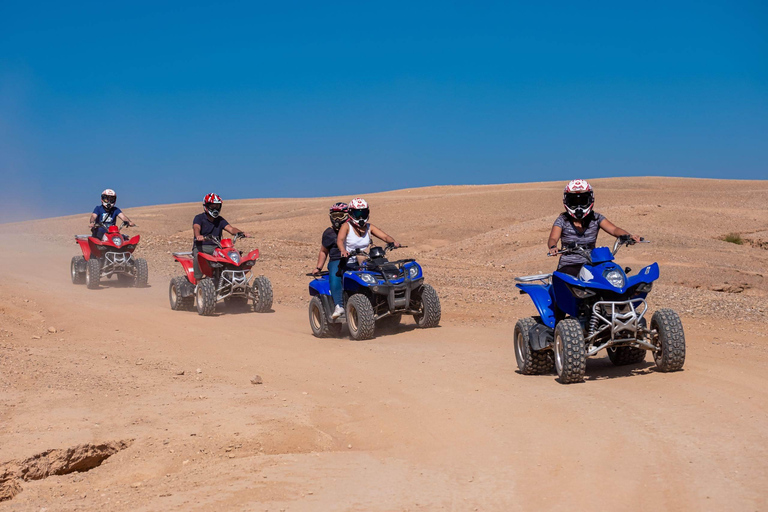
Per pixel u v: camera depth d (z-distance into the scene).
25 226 51.06
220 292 14.17
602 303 7.55
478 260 33.41
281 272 19.92
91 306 14.62
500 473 5.20
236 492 5.04
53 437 6.32
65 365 9.43
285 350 10.51
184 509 4.77
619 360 8.61
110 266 17.52
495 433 6.19
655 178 110.50
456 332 11.59
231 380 8.68
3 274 19.33
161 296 16.48
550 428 6.20
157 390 8.16
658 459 5.25
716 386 7.25
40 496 5.30
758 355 9.33
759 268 26.86
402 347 10.38
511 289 17.95
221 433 6.46
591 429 6.07
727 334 11.39
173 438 6.38
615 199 68.56
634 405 6.69
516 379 8.13
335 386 8.27
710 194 71.69
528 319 8.62
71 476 5.79
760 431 5.77
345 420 6.90
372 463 5.64
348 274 11.16
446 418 6.77
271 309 14.62
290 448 6.19
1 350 10.10
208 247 14.06
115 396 7.88
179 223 69.69
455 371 8.69
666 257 27.36
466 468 5.38
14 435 6.40
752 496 4.47
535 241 36.19
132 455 6.05
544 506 4.53
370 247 11.80
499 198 74.19
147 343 11.11
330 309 11.49
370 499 4.81
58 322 12.82
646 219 40.00
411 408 7.19
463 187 121.31
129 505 4.95
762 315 14.23
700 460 5.18
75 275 18.08
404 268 11.62
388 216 64.38
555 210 64.50
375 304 11.62
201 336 11.66
